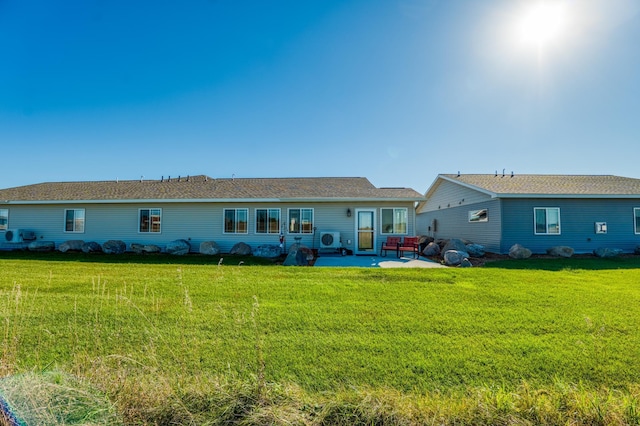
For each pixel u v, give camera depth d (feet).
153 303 18.16
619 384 9.95
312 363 11.25
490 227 49.39
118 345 12.53
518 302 18.78
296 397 8.30
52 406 7.25
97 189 56.39
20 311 16.39
